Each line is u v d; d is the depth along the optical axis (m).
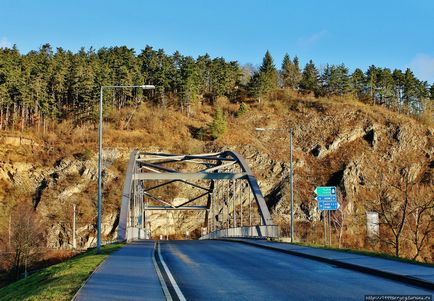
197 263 18.91
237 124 115.06
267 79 130.00
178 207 74.25
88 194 87.06
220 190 80.75
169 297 9.94
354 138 108.31
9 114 104.75
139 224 60.88
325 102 121.00
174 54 137.25
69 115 108.56
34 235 65.94
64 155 92.88
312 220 86.12
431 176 97.31
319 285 12.11
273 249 26.88
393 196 74.00
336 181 95.94
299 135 110.94
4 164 87.19
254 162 99.69
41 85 104.94
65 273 15.15
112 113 110.56
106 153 94.69
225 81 129.88
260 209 45.47
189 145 102.62
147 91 125.88
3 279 59.62
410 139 106.56
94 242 80.56
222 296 10.60
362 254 20.58
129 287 11.38
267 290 11.43
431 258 52.41
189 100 117.06
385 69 134.12
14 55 114.50
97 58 127.06
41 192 85.38
